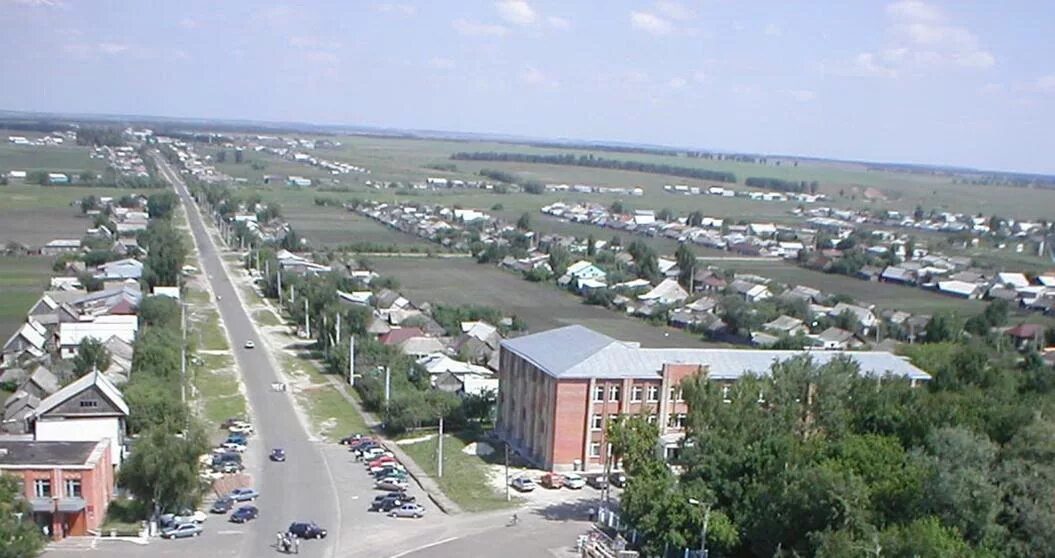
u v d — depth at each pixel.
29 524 86.75
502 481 122.06
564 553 98.69
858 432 109.00
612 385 125.69
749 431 102.12
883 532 80.81
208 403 154.25
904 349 161.25
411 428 145.00
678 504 94.75
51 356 163.88
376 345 178.38
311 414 152.38
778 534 90.69
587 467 125.69
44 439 117.31
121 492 112.00
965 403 114.44
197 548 96.81
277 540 99.50
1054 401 138.25
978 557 75.81
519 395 137.38
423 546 99.69
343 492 116.38
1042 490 85.69
